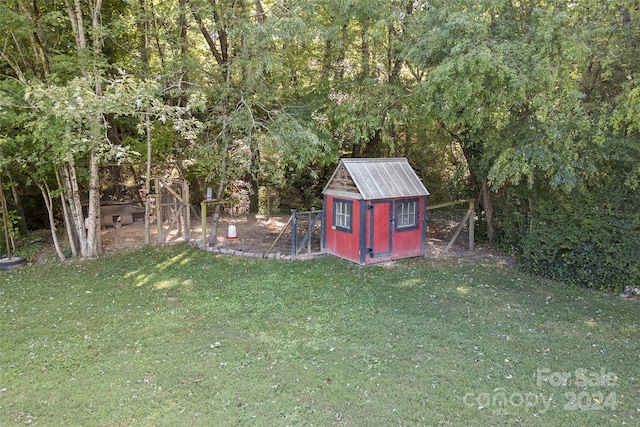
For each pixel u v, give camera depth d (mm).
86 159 10477
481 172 9594
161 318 6379
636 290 7223
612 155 7023
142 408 4191
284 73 10422
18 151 8945
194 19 10086
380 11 8523
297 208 15680
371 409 4152
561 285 7801
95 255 9945
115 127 12484
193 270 8656
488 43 6828
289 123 9102
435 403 4238
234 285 7742
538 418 4020
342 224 9133
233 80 9891
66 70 8977
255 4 10570
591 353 5258
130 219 13039
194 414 4090
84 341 5664
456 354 5207
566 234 7809
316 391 4445
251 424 3943
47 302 7137
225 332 5863
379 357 5133
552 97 6695
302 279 7973
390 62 10047
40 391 4516
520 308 6699
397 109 9391
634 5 6730
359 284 7688
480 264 9031
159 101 7270
